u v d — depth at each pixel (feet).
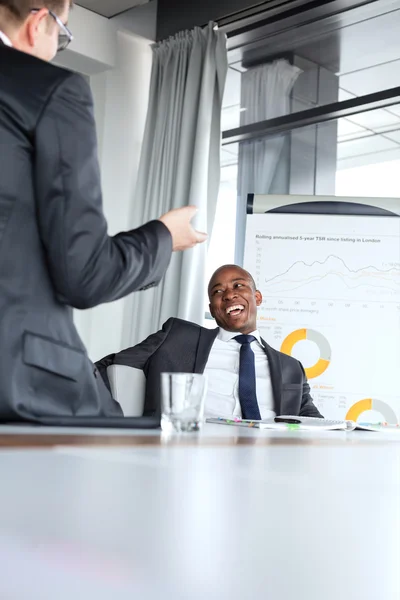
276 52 15.21
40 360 3.55
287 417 5.64
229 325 10.21
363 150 13.99
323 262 12.94
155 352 9.27
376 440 4.07
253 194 13.56
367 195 13.89
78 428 3.34
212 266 15.49
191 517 1.22
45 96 3.63
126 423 3.63
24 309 3.57
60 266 3.60
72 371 3.71
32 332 3.57
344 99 14.12
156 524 1.14
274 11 14.56
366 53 13.93
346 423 5.47
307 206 13.24
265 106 15.25
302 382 9.80
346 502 1.47
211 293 10.48
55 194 3.59
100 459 1.92
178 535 1.09
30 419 3.43
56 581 0.83
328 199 13.19
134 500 1.32
